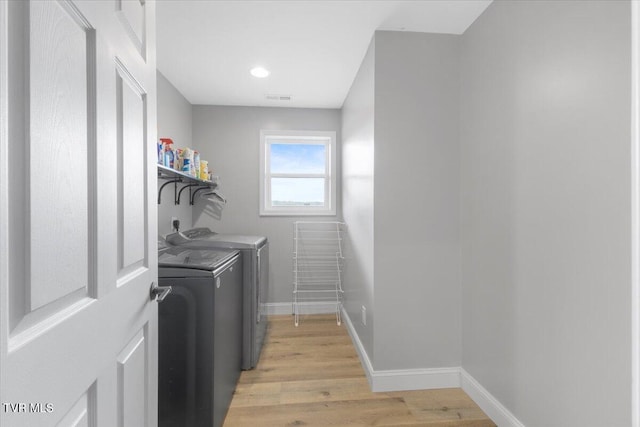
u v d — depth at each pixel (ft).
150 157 3.10
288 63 7.45
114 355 2.30
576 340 3.67
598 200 3.40
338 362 7.29
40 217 1.49
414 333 6.21
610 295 3.29
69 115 1.74
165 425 4.58
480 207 5.59
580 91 3.61
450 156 6.25
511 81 4.77
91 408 2.00
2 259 1.27
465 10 5.49
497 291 5.13
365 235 6.93
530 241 4.40
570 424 3.75
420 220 6.20
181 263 4.75
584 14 3.54
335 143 10.68
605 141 3.32
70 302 1.77
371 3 5.34
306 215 10.64
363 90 7.17
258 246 7.33
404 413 5.47
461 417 5.36
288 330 9.20
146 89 3.01
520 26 4.57
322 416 5.40
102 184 2.08
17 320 1.36
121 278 2.47
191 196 9.96
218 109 10.32
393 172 6.15
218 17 5.71
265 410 5.55
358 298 7.70
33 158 1.45
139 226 2.81
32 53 1.44
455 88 6.25
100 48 2.06
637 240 2.37
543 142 4.16
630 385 3.12
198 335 4.63
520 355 4.61
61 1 1.65
